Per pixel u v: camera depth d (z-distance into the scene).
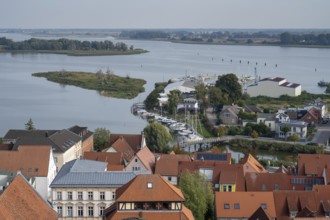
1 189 150.00
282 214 142.25
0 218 98.75
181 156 191.25
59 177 141.50
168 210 113.94
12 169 171.62
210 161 188.12
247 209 143.00
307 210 140.50
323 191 145.88
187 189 145.25
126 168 185.88
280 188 166.75
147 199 113.62
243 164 182.00
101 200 137.00
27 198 112.94
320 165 180.50
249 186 168.00
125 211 113.50
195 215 142.50
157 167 184.00
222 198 145.38
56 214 118.50
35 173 171.38
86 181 137.75
